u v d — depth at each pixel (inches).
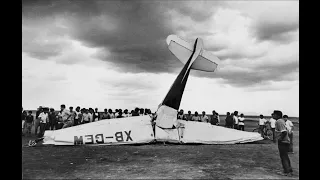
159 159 319.6
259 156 345.1
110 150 384.2
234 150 395.5
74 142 422.0
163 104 479.2
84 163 293.6
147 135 448.1
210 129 493.4
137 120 472.1
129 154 352.5
